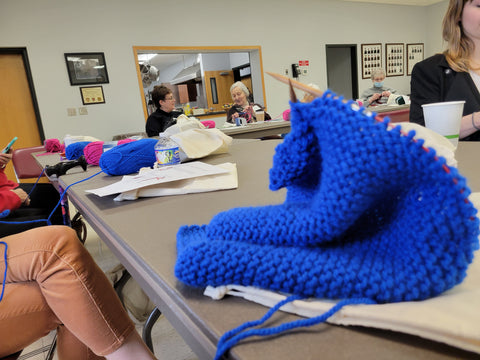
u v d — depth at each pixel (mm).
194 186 688
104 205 652
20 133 3982
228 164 876
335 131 235
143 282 383
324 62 6043
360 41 6387
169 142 1041
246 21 5211
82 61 4152
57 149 2303
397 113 1434
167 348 1123
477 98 1219
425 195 227
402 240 242
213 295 274
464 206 214
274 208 304
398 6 6723
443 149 292
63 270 621
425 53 7312
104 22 4250
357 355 201
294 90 273
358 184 225
